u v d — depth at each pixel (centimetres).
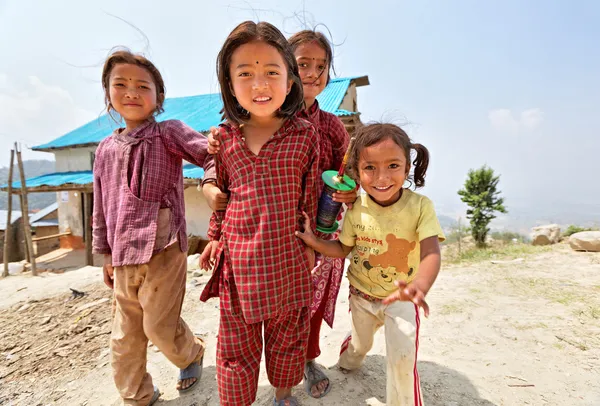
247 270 150
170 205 189
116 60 183
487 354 253
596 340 264
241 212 152
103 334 313
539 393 206
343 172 173
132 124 196
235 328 160
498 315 322
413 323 161
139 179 181
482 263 553
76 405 214
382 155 153
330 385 214
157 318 185
